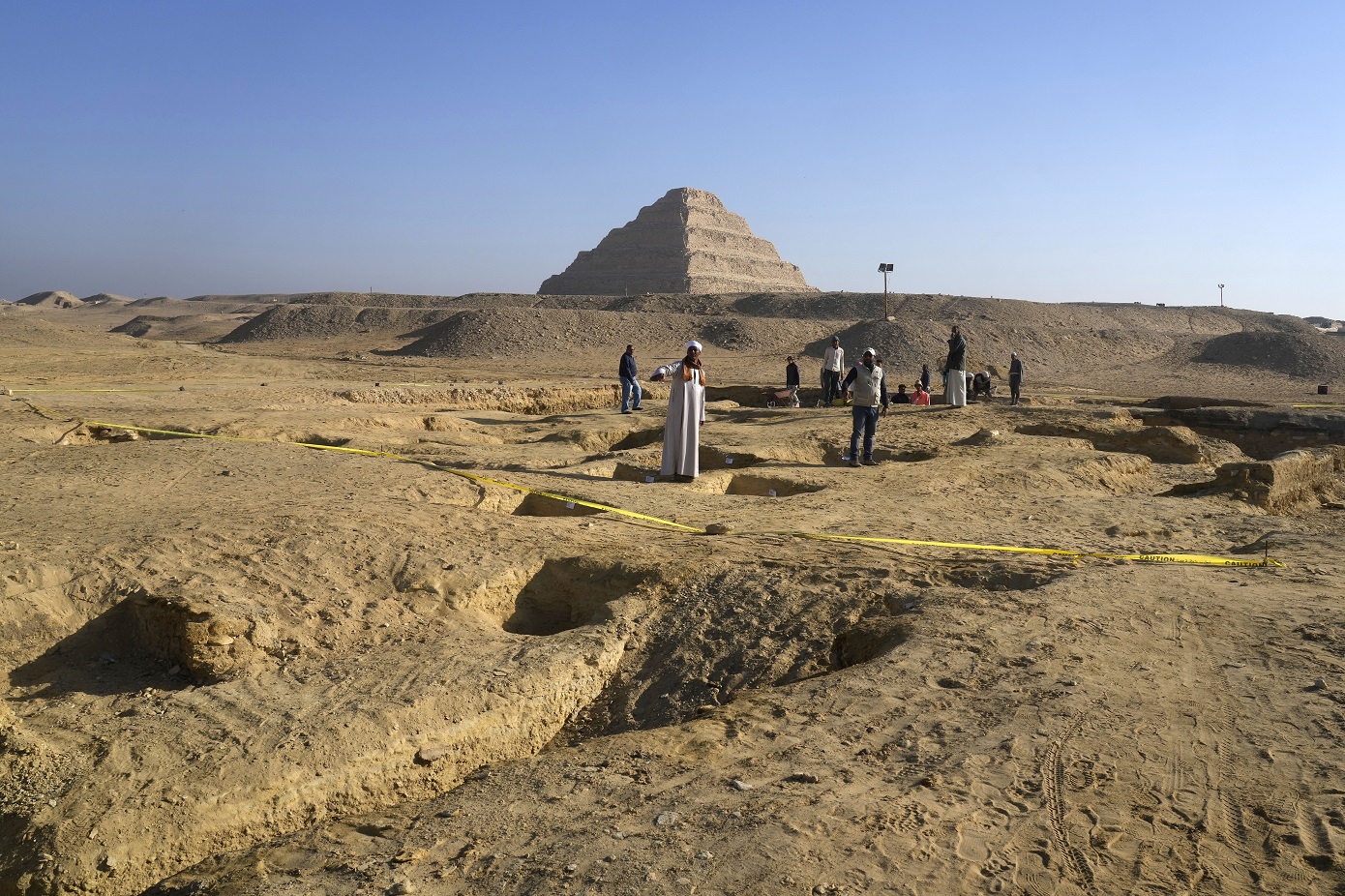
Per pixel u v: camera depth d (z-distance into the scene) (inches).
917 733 192.5
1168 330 3811.5
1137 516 433.7
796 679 255.3
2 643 245.9
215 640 241.1
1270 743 184.7
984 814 157.9
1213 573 323.9
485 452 598.2
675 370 509.4
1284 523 419.8
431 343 2667.3
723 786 171.2
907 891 135.3
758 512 429.4
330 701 225.0
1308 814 156.3
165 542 305.3
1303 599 288.7
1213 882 137.4
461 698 231.0
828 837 150.0
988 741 187.2
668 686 258.7
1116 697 210.1
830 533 382.6
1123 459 597.0
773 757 183.9
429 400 1092.5
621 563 324.2
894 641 256.4
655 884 137.8
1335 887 135.3
